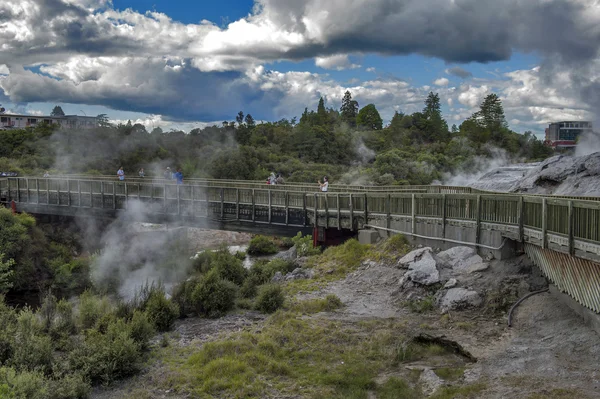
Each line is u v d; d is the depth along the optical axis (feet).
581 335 30.81
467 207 50.24
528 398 24.39
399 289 48.24
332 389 30.09
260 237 119.03
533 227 39.96
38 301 78.07
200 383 32.27
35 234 98.63
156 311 46.21
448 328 37.42
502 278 42.75
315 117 415.44
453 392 26.96
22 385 28.60
